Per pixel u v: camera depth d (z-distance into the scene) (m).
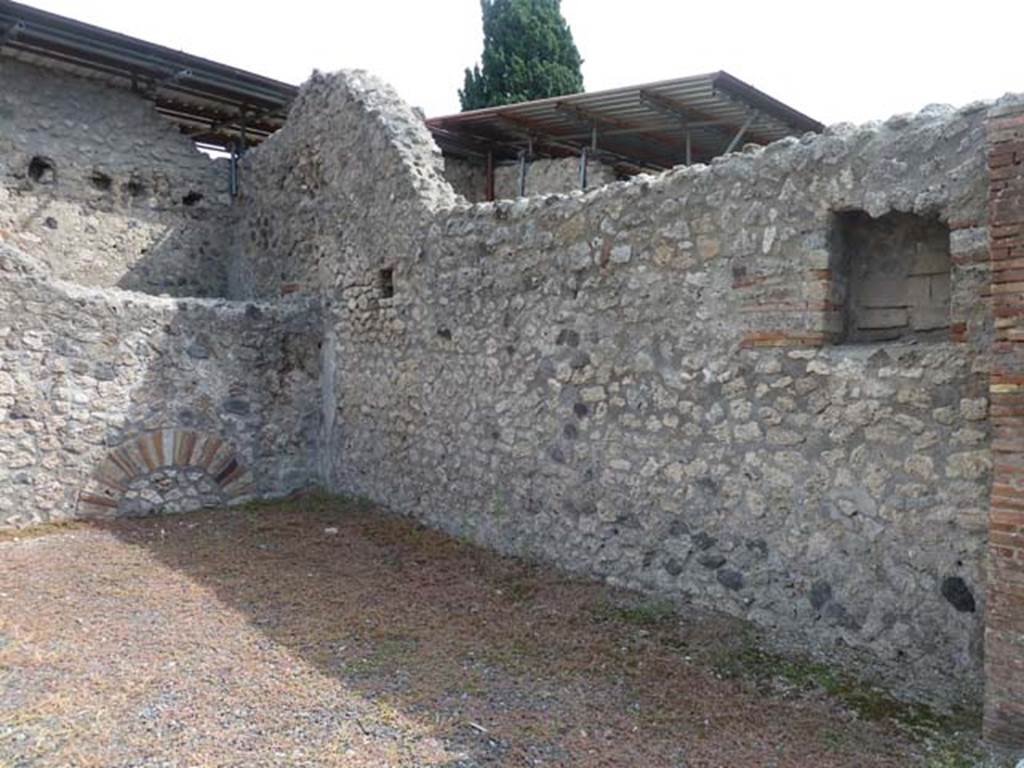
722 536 4.49
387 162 7.08
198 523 6.89
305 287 8.52
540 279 5.55
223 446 7.63
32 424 6.64
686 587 4.68
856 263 4.14
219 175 10.18
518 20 18.67
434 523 6.63
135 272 9.52
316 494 7.95
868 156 3.81
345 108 7.70
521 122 9.89
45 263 8.83
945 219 3.55
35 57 8.62
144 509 7.18
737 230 4.36
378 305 7.29
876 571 3.82
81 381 6.88
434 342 6.57
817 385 4.02
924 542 3.65
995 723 3.08
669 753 3.09
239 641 4.22
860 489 3.88
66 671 3.81
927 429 3.63
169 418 7.35
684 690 3.65
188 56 8.88
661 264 4.76
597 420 5.19
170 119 10.77
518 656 4.05
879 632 3.82
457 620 4.57
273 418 7.95
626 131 9.77
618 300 5.02
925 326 3.88
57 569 5.48
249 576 5.38
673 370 4.71
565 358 5.39
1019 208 2.98
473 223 6.11
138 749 3.09
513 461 5.82
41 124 8.84
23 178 8.70
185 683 3.69
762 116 8.93
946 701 3.46
